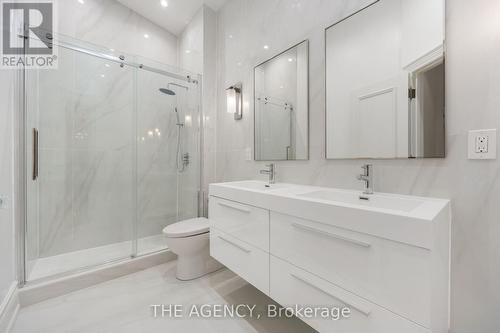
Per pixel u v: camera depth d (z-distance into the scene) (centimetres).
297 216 102
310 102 157
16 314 140
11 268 146
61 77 204
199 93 250
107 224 231
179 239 177
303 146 161
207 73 247
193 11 254
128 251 222
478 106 92
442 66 100
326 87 146
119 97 236
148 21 270
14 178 153
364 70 128
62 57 203
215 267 206
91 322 137
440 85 101
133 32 256
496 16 88
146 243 240
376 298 77
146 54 268
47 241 198
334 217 88
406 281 70
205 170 251
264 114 193
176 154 266
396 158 116
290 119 170
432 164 104
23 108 163
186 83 255
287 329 132
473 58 93
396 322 72
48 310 147
